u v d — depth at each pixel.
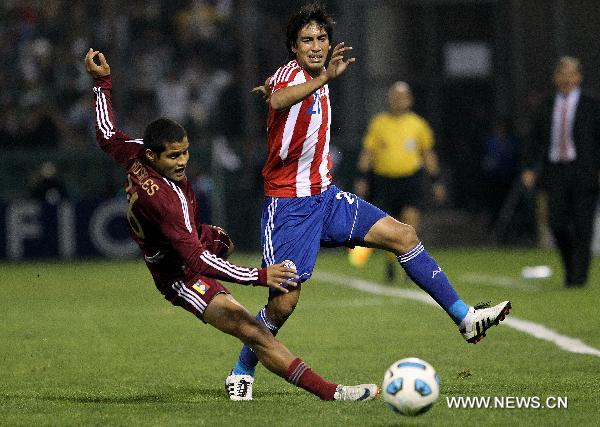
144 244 23.22
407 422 21.16
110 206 78.69
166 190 22.61
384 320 39.84
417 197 55.56
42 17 90.50
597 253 73.06
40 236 78.00
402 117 55.31
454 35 87.75
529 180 50.56
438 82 87.94
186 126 86.00
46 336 37.09
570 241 50.03
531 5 85.31
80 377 28.42
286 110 24.44
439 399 23.69
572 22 84.81
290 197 24.80
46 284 59.31
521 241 81.00
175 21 91.19
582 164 48.66
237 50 90.06
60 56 89.00
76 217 78.38
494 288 50.94
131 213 23.00
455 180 88.25
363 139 83.31
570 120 48.62
